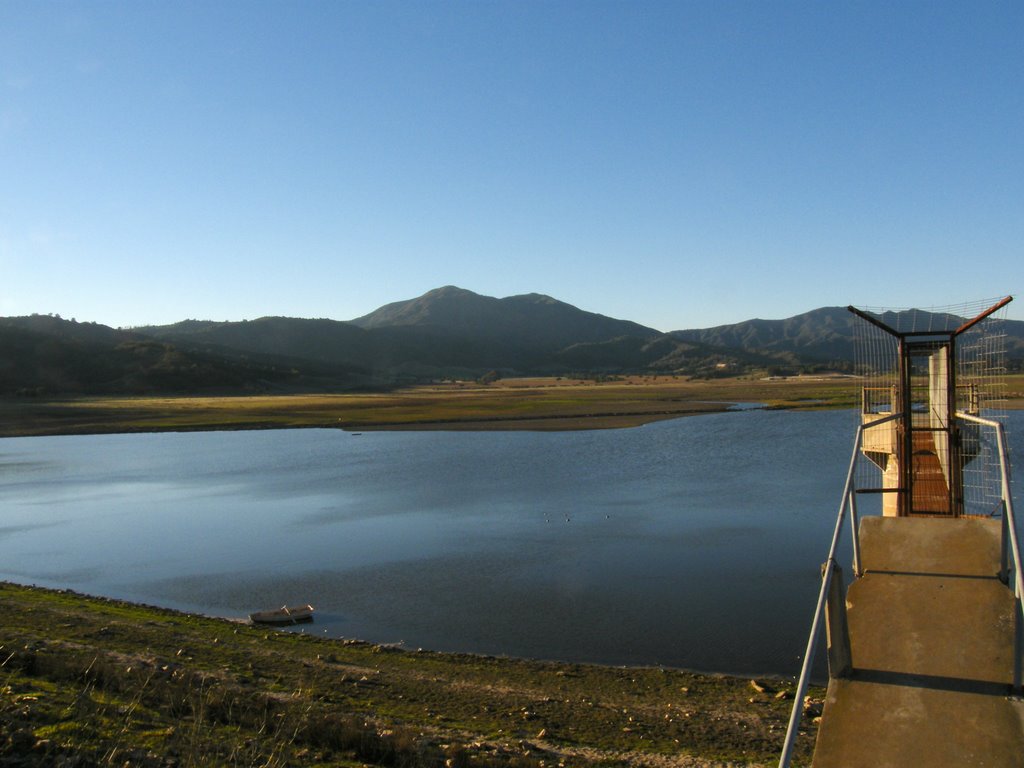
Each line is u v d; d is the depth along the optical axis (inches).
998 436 410.6
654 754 565.3
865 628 367.2
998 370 599.2
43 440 3725.4
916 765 301.7
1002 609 363.3
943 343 612.1
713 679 745.0
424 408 5064.0
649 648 839.1
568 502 1705.2
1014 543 331.9
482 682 730.2
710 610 952.3
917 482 625.3
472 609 990.4
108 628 846.5
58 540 1493.6
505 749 552.4
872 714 324.8
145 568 1259.8
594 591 1044.5
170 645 797.9
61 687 542.3
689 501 1660.9
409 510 1686.8
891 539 423.2
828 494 1690.5
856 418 3567.9
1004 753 297.7
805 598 983.6
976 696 323.0
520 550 1283.2
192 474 2421.3
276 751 457.4
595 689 717.3
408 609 999.0
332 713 591.5
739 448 2630.4
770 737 603.2
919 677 336.5
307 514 1691.7
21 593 1019.9
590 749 570.6
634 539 1325.0
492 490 1913.1
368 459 2679.6
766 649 826.8
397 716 623.8
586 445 2871.6
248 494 1996.8
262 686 674.8
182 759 411.8
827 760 313.3
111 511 1802.4
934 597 377.1
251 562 1274.6
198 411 4997.5
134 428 4094.5
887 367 676.1
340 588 1105.4
